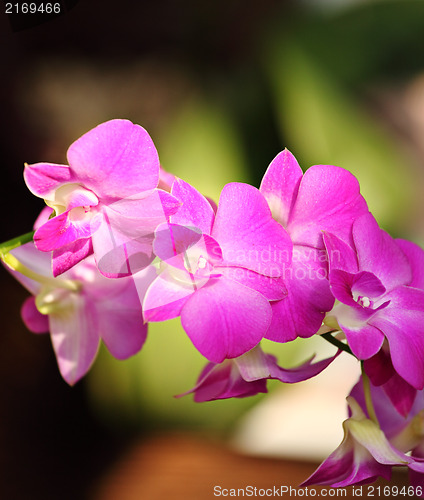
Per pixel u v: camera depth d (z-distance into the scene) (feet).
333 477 2.11
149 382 3.36
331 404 4.07
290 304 2.07
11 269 2.27
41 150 3.51
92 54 3.65
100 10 3.56
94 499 3.12
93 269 2.27
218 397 2.13
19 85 3.51
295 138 3.71
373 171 3.69
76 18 3.51
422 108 3.96
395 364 2.09
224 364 2.15
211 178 3.53
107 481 3.21
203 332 2.02
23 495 3.15
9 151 3.47
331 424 3.91
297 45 3.82
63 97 3.57
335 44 3.83
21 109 3.50
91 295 2.29
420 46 3.82
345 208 2.10
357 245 2.10
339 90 3.81
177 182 2.04
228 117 3.72
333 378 4.26
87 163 2.01
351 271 2.08
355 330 2.09
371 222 2.11
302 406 4.08
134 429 3.46
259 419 3.81
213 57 3.85
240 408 3.56
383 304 2.09
